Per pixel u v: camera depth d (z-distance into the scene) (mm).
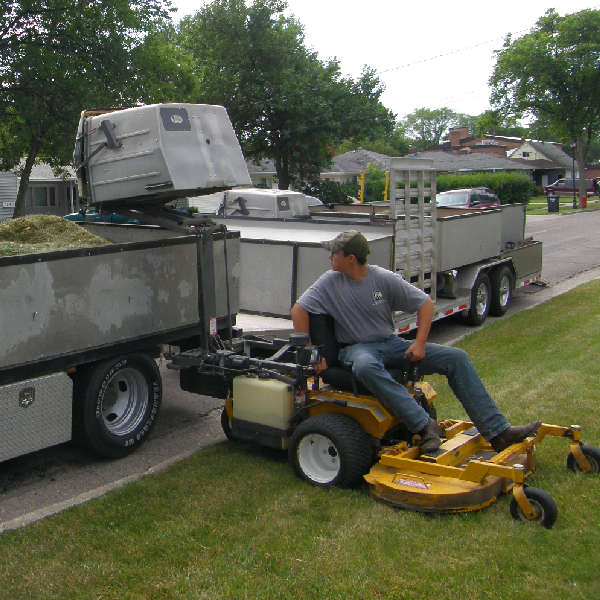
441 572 3449
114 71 19484
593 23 40000
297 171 29172
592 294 11953
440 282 9586
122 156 5250
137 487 4613
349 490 4457
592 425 5418
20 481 4961
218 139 5453
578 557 3531
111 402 5441
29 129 18562
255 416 4961
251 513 4199
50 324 4688
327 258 7359
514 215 12086
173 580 3459
